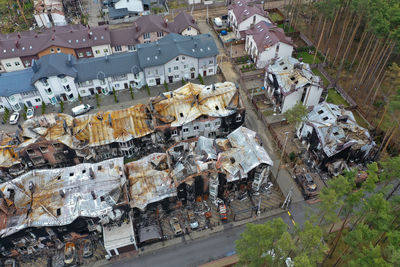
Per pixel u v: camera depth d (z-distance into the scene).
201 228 62.59
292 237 51.06
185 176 60.56
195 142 67.50
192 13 128.25
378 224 47.12
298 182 69.69
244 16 107.62
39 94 87.19
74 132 71.56
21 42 96.62
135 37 101.94
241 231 62.34
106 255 57.97
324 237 55.66
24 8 130.50
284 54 98.12
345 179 48.72
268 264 47.62
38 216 55.72
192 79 97.31
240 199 66.88
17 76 85.75
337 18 104.50
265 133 80.56
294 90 79.81
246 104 88.06
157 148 76.50
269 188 68.88
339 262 55.44
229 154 66.12
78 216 55.69
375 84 91.31
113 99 90.88
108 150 72.56
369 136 69.75
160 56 90.56
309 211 51.81
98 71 88.44
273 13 126.50
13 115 85.38
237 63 102.38
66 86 87.12
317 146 70.75
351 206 49.78
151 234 59.41
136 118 74.31
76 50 98.94
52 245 59.81
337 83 93.25
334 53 103.88
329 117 71.88
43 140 67.19
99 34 99.75
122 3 121.81
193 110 74.12
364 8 85.62
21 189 59.19
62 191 57.50
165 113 74.12
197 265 57.47
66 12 127.56
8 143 70.06
